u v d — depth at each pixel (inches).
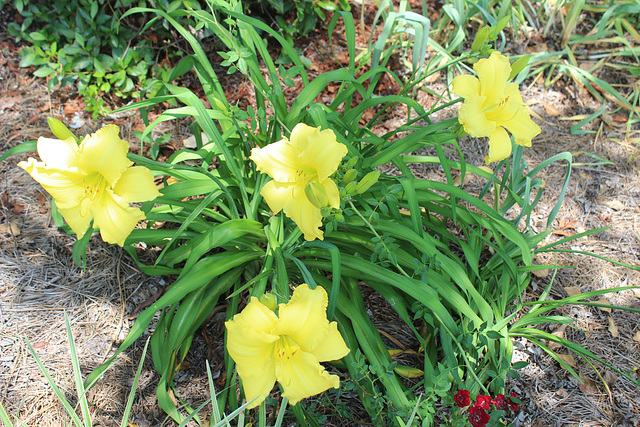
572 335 32.3
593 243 37.0
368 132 32.8
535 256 35.8
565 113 45.0
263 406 21.5
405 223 29.7
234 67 28.0
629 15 49.2
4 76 41.2
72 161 21.8
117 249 33.8
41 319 30.5
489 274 32.5
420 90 44.9
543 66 46.7
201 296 28.7
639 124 44.4
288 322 20.0
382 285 29.8
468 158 41.5
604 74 47.5
